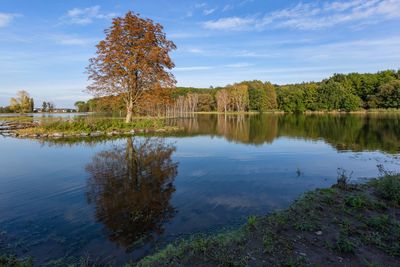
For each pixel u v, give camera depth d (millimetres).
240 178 9047
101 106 30516
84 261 4266
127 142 17500
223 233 5074
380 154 13211
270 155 13156
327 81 81312
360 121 36156
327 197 6594
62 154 13281
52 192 7602
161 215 6020
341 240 4434
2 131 24172
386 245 4344
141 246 4730
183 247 4473
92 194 7426
